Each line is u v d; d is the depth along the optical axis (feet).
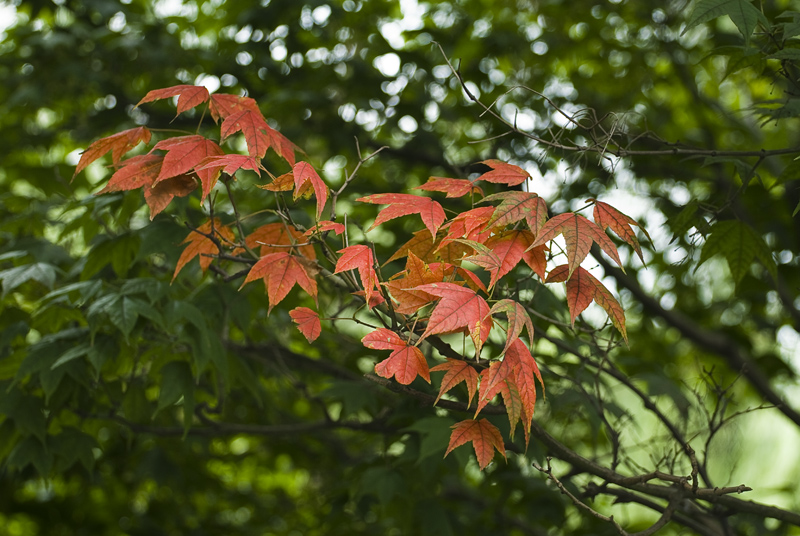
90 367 6.77
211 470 13.70
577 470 7.04
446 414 7.19
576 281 4.32
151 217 4.77
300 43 12.51
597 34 13.75
